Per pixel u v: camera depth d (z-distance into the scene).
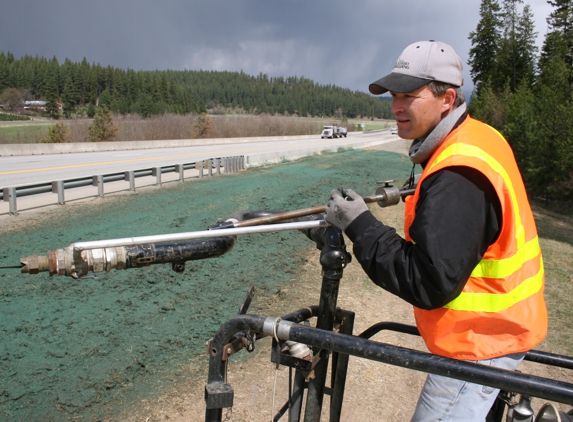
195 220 9.86
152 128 48.47
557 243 10.98
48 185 10.52
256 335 1.85
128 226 8.99
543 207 17.52
